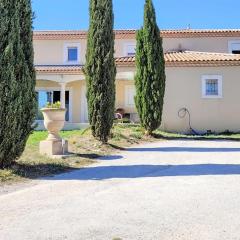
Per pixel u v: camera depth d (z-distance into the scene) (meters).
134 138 17.20
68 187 7.81
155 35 19.09
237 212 5.86
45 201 6.67
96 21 14.81
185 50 28.42
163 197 6.84
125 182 8.25
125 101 26.48
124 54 28.75
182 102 23.02
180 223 5.35
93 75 14.65
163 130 22.78
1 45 9.21
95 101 14.57
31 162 10.40
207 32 28.30
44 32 29.33
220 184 7.89
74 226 5.27
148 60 18.80
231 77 22.89
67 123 24.36
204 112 22.88
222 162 10.97
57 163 10.51
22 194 7.22
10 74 9.20
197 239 4.74
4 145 9.21
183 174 9.12
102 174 9.25
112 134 16.30
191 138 19.02
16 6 9.41
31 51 9.80
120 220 5.51
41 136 18.12
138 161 11.31
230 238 4.77
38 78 25.28
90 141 14.51
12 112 9.21
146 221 5.45
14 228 5.22
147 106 18.73
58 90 27.55
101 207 6.23
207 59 22.77
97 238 4.79
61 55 29.42
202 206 6.21
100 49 14.66
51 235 4.92
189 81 23.02
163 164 10.72
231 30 28.17
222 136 20.22
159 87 18.75
